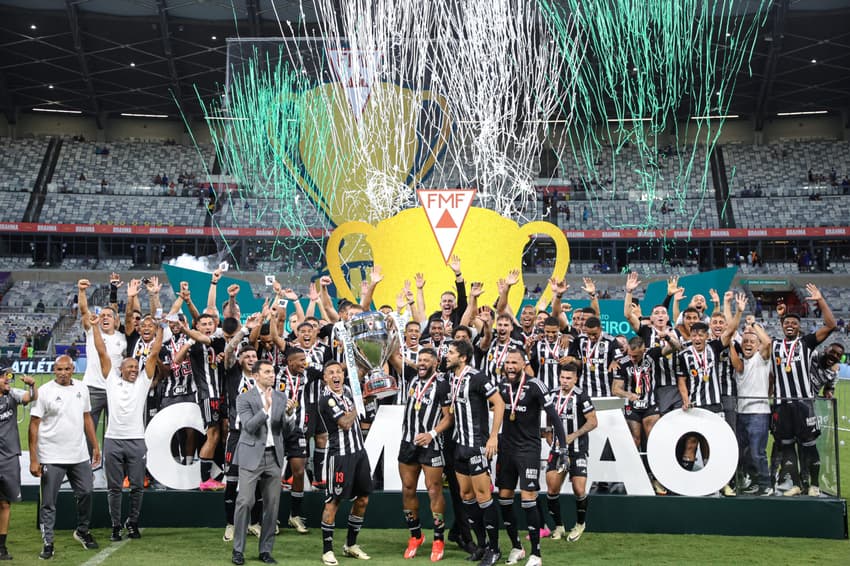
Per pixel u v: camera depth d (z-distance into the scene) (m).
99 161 51.72
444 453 7.68
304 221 32.53
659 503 8.51
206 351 8.77
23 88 49.19
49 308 41.09
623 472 8.59
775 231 44.69
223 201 42.94
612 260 45.88
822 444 8.50
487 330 9.09
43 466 7.43
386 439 8.75
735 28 38.97
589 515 8.55
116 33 41.50
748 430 8.52
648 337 9.41
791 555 7.52
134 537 8.16
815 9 38.31
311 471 8.73
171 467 8.73
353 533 7.48
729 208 48.06
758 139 52.19
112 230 45.34
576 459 8.15
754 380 8.77
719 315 9.08
